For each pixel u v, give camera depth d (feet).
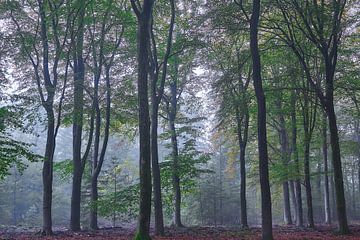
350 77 96.89
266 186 62.75
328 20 83.71
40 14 84.02
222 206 170.50
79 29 85.20
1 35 85.35
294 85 102.27
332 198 179.52
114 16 94.89
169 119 114.32
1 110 61.62
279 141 139.95
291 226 113.09
